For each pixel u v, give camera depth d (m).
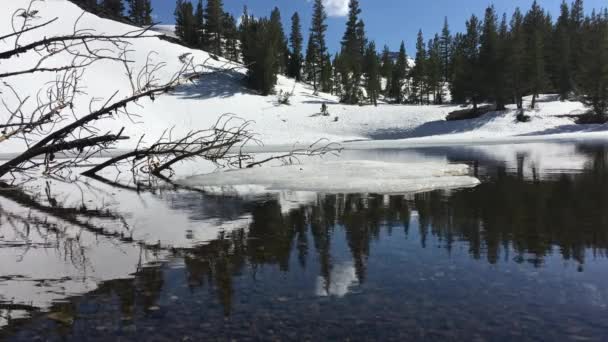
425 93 69.25
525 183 7.34
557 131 37.50
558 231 3.88
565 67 51.47
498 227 4.11
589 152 15.41
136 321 2.13
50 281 2.74
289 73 77.62
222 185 8.35
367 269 2.92
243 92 57.66
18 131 4.80
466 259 3.11
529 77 44.25
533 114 41.78
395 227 4.24
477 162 12.54
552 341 1.88
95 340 1.93
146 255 3.36
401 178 8.34
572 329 1.99
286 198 6.45
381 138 41.16
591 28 58.75
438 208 5.23
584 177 7.89
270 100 56.56
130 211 5.59
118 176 11.26
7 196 7.49
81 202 6.55
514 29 57.53
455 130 40.78
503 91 43.62
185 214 5.23
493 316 2.14
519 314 2.16
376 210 5.21
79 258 3.29
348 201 5.99
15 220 5.05
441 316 2.15
